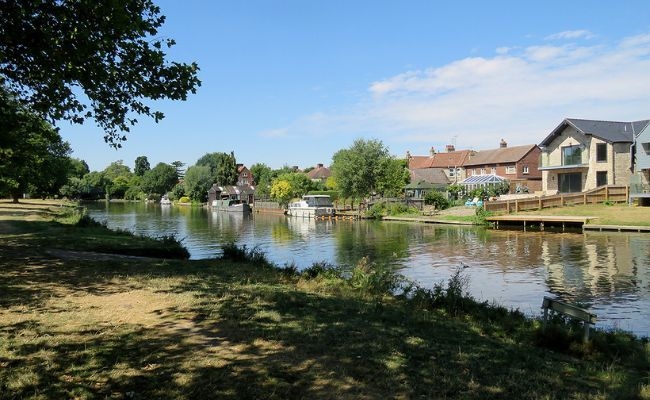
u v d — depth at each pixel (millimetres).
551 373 6223
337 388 5293
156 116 11898
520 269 20422
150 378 5402
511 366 6402
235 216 66812
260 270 13969
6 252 15484
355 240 33406
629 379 6289
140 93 11016
